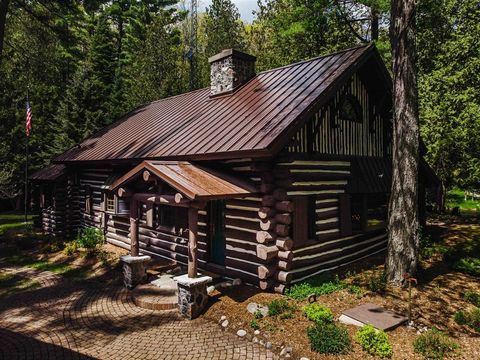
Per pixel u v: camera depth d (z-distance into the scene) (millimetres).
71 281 10531
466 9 16891
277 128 8094
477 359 5676
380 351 5734
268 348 6230
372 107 11977
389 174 12117
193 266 7773
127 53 33969
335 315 7090
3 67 25703
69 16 17672
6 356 6277
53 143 25484
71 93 25422
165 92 24750
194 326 7223
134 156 11578
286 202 8227
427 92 16891
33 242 15469
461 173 18141
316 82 9836
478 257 10555
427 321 6906
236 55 12734
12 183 22734
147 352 6293
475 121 15070
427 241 12227
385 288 8508
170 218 11734
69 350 6457
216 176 8898
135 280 9477
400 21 8805
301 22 19516
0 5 13234
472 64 15383
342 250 10547
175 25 39375
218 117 11094
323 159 9781
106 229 14750
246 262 8938
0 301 9039
